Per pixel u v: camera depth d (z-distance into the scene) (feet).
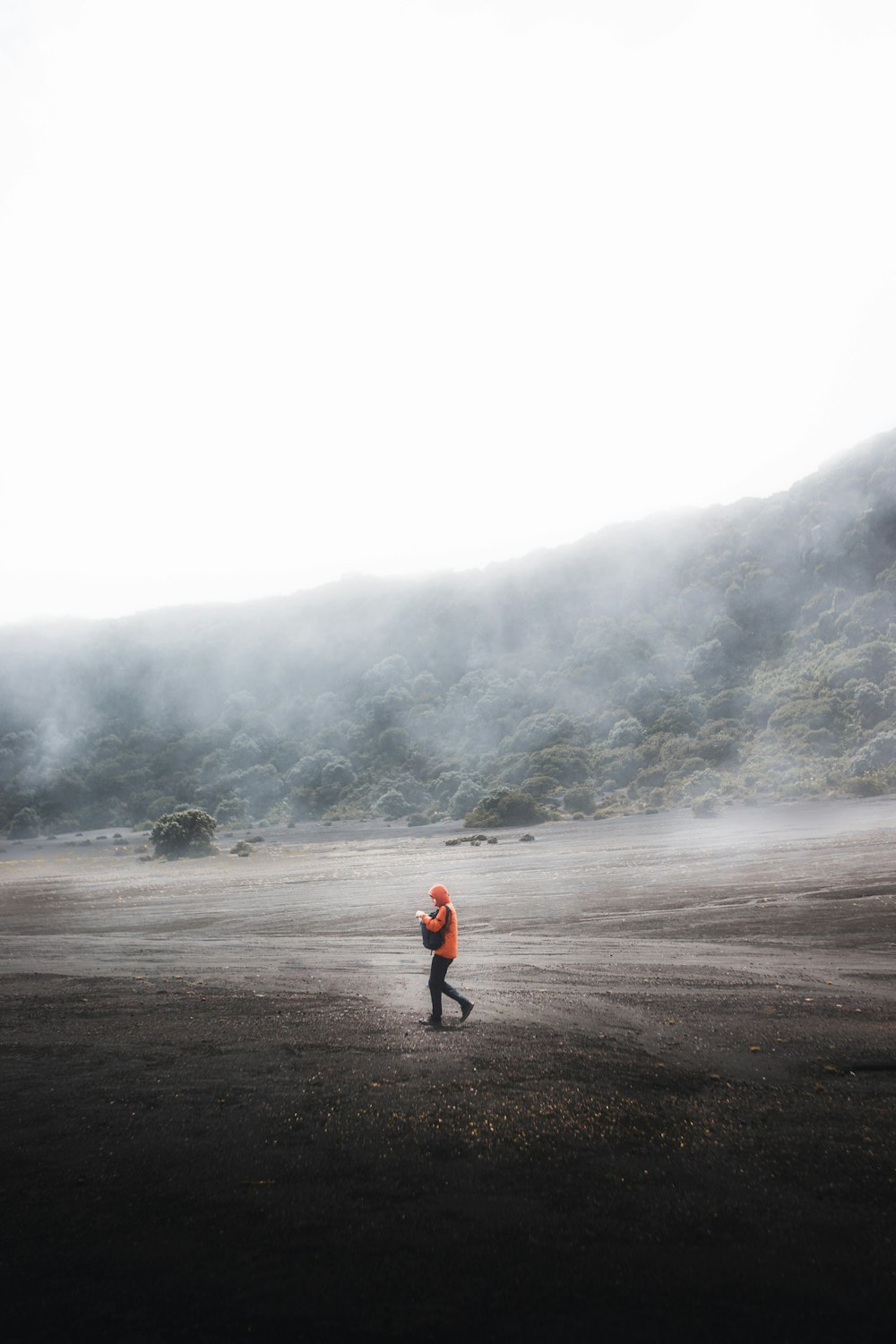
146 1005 36.14
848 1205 15.51
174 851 215.92
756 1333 11.92
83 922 79.92
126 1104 22.63
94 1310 13.03
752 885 74.02
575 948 48.65
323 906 83.25
